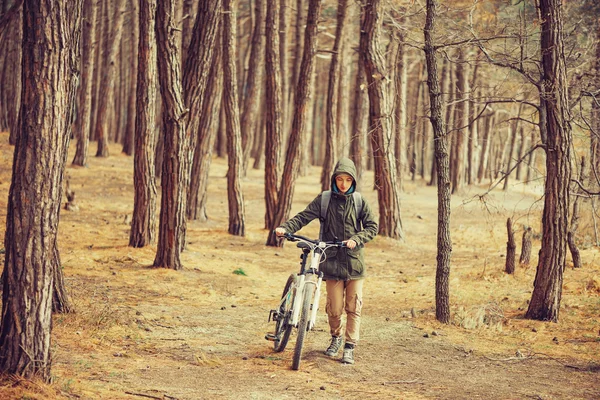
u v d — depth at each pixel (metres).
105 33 38.50
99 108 32.62
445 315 8.77
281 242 16.89
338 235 6.66
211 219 20.73
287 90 38.84
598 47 11.75
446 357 7.10
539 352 7.26
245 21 44.47
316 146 65.69
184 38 20.64
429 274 13.67
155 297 9.67
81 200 21.42
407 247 18.00
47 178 4.99
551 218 8.90
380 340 7.80
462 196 33.44
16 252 4.95
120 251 12.94
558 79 8.59
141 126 13.51
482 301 10.30
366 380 6.15
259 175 35.31
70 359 6.11
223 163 38.34
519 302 10.23
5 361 4.94
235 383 5.82
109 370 5.91
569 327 8.56
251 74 32.12
